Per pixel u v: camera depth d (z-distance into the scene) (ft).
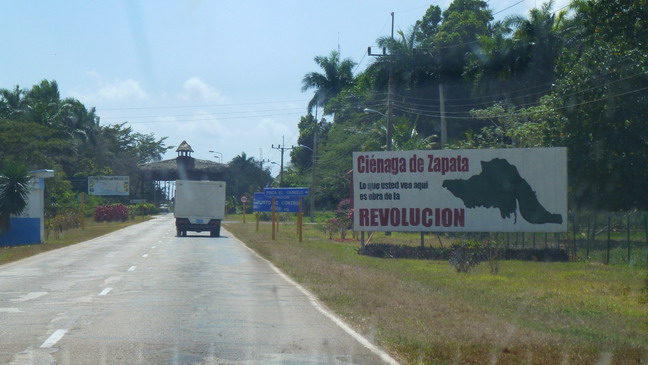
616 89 112.27
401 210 98.78
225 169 356.38
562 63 159.84
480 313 42.04
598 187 118.52
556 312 43.80
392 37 159.02
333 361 29.37
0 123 179.11
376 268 75.82
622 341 33.76
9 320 39.40
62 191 213.05
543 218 96.94
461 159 98.32
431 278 65.10
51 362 28.60
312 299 48.65
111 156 333.83
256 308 44.42
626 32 113.19
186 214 150.20
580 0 155.43
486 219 97.60
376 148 201.57
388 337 33.99
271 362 29.17
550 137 121.70
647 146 112.78
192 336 34.78
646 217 104.37
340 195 260.21
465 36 205.26
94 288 55.52
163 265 77.87
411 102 207.10
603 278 67.62
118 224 228.43
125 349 31.45
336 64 272.51
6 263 81.61
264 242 125.08
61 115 271.08
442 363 28.73
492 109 161.58
